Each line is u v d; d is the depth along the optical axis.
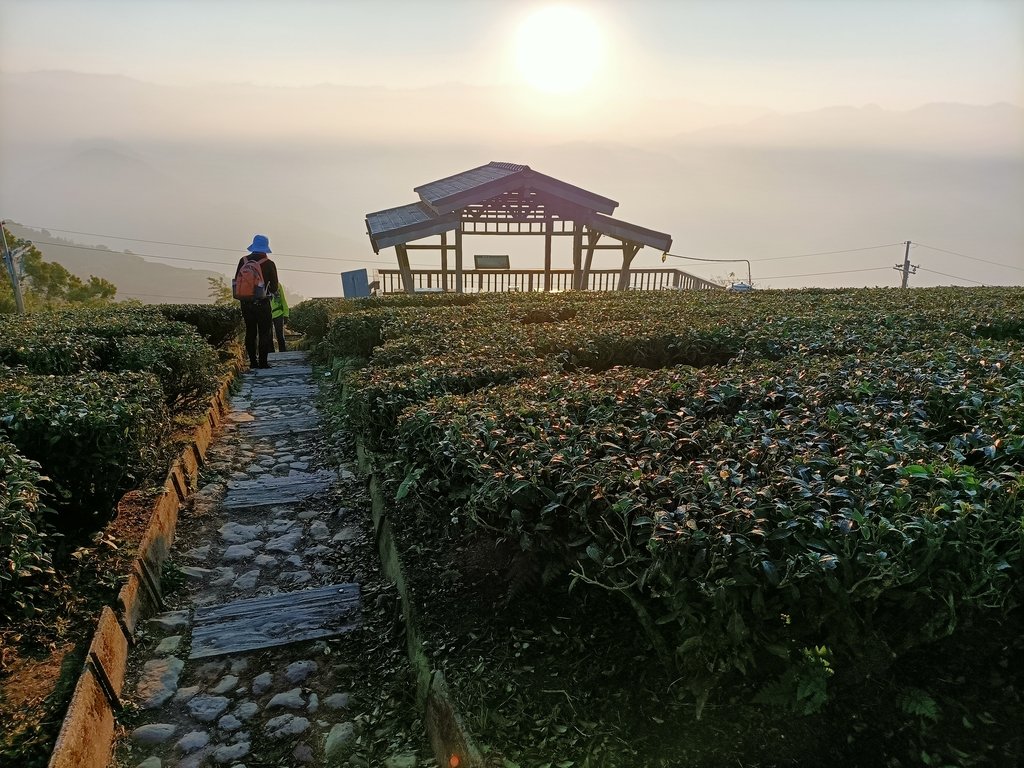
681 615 2.23
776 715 2.49
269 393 9.55
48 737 2.62
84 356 6.66
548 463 2.75
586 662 2.87
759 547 2.11
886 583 2.03
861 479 2.48
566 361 5.71
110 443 3.99
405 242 19.05
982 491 2.30
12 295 43.38
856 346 5.50
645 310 8.34
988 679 2.48
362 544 4.84
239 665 3.51
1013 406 3.26
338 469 6.39
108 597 3.64
